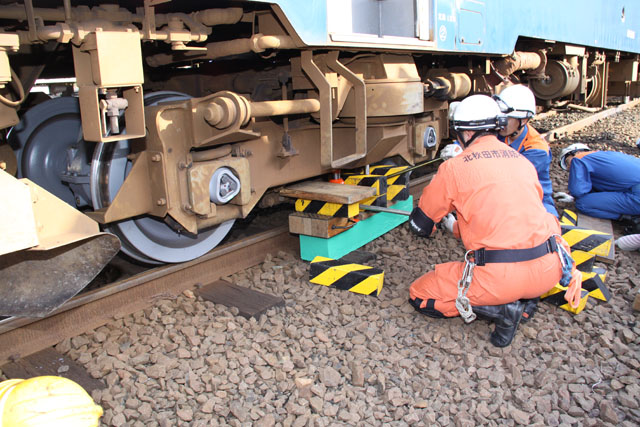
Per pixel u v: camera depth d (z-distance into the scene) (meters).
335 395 2.70
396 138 4.64
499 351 3.08
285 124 3.95
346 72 3.79
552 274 3.07
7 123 2.77
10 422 1.23
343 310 3.49
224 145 3.57
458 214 3.20
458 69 6.00
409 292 3.63
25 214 2.05
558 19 7.03
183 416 2.54
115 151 3.41
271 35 3.47
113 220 3.13
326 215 4.16
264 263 4.18
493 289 3.02
